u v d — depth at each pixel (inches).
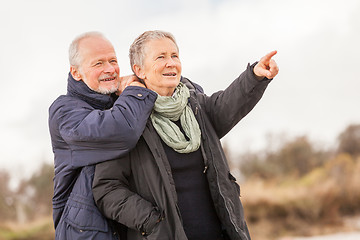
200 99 113.7
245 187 587.5
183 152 104.0
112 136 98.1
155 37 107.3
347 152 676.7
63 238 102.7
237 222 103.3
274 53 98.9
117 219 100.1
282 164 676.1
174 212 98.1
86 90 110.7
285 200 532.1
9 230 499.5
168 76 106.3
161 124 104.1
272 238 456.1
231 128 112.7
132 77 110.0
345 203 540.4
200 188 105.9
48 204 557.3
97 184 100.3
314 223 502.6
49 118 109.0
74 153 104.2
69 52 111.8
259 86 104.7
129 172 102.3
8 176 565.9
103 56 110.0
